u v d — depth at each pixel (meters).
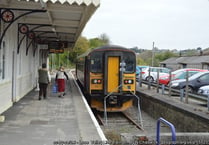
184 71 21.59
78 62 25.84
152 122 14.33
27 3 8.66
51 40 22.95
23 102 12.59
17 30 12.26
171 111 13.23
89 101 15.13
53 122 8.77
